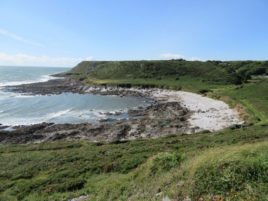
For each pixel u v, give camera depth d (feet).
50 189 75.05
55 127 186.39
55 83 463.83
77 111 243.60
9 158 115.55
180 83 404.36
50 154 119.14
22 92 353.72
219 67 525.34
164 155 63.52
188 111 231.50
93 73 552.41
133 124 193.77
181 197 42.01
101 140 160.15
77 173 88.12
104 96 334.65
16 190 77.97
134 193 54.39
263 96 254.88
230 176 40.52
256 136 121.08
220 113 219.00
